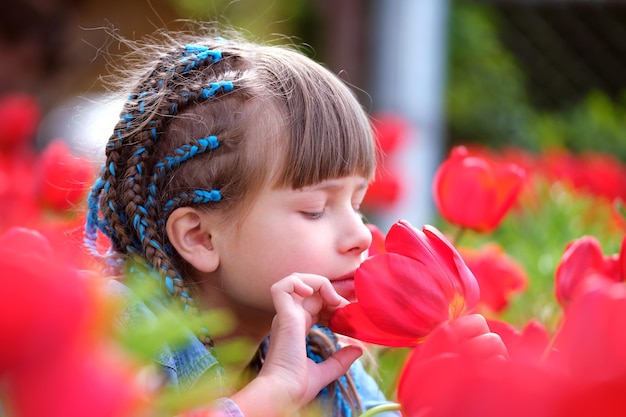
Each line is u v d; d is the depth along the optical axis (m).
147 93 1.33
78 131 1.69
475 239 1.83
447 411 0.74
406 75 3.25
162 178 1.29
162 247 1.28
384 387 1.44
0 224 1.52
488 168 1.48
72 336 0.61
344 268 1.26
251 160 1.26
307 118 1.28
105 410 0.61
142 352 0.67
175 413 0.76
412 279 1.08
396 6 3.26
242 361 1.30
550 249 1.75
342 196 1.29
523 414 0.67
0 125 2.13
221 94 1.29
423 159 3.20
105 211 1.31
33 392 0.60
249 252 1.26
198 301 1.28
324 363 1.20
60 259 0.68
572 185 2.03
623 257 1.21
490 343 0.99
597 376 0.66
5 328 0.58
